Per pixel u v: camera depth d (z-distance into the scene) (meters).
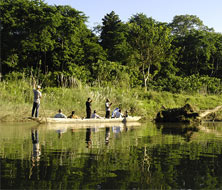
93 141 7.95
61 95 21.53
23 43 39.19
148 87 32.97
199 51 55.88
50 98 20.48
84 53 47.78
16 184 3.77
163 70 48.34
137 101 23.64
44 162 5.12
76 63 46.41
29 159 5.39
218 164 5.05
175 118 19.62
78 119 16.52
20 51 41.22
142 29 35.06
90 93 22.14
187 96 27.98
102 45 55.62
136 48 35.44
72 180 3.96
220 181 3.97
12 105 17.81
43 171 4.45
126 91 26.25
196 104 25.23
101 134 9.96
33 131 10.98
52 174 4.28
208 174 4.35
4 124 14.75
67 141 7.92
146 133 10.65
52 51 43.28
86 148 6.72
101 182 3.87
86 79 32.50
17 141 7.91
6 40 40.19
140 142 7.88
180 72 55.81
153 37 34.72
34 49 39.94
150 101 24.80
